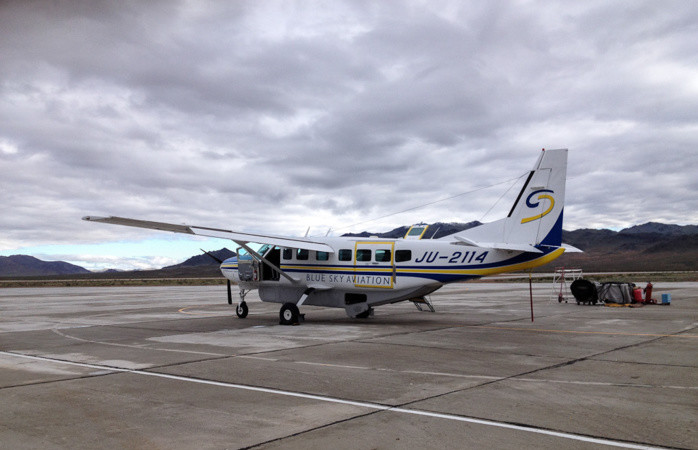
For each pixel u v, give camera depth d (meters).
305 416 6.57
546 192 16.53
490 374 9.12
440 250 17.03
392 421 6.33
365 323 17.94
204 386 8.29
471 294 35.41
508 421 6.29
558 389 7.96
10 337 14.62
